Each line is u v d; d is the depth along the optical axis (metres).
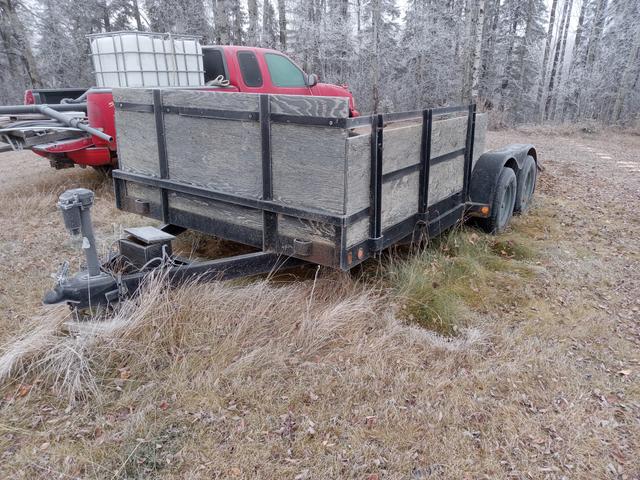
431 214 4.00
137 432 2.43
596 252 4.96
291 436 2.44
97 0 25.62
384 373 2.88
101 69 5.60
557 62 35.53
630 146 13.90
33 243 4.91
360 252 3.09
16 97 24.80
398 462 2.29
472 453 2.36
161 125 3.66
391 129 3.17
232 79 6.16
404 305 3.62
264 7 22.95
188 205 3.75
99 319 3.01
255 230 3.39
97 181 7.10
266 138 3.04
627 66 23.30
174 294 3.21
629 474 2.27
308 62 22.11
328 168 2.84
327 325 3.20
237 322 3.21
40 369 2.82
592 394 2.82
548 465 2.31
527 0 30.78
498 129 17.86
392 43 26.28
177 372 2.83
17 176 8.02
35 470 2.22
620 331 3.51
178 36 5.45
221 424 2.49
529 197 6.28
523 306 3.82
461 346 3.20
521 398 2.75
